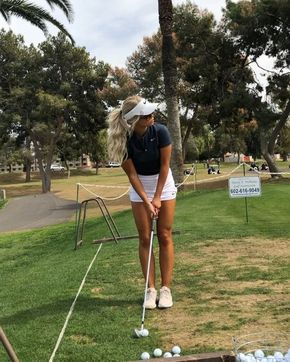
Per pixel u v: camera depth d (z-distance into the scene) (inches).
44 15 765.3
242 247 309.0
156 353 146.7
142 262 197.9
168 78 815.7
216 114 1206.9
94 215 829.8
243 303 193.9
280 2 1030.4
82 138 1923.0
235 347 129.6
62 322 186.5
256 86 1155.9
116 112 189.0
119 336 166.7
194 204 605.6
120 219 557.9
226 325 169.5
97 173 3171.8
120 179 2298.2
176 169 829.8
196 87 1300.4
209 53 1173.7
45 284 266.8
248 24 1096.8
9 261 427.2
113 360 147.5
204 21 1149.1
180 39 1168.2
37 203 1286.9
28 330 181.6
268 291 207.8
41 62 1768.0
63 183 2297.0
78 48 1743.4
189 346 153.6
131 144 189.0
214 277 237.6
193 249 312.3
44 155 2277.3
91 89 1793.8
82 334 172.2
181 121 1662.2
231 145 3223.4
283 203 543.2
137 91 1640.0
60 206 1150.3
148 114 184.5
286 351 131.3
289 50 1103.6
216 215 481.7
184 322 176.2
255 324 168.2
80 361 149.1
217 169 1972.2
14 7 740.7
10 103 1787.6
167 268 198.4
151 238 194.1
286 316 174.1
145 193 191.0
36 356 155.1
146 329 170.6
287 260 264.4
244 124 1312.7
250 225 399.9
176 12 1151.0
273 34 1102.4
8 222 920.9
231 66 1179.9
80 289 235.3
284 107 1216.8
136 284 239.1
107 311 195.9
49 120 1791.3
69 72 1780.3
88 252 361.4
